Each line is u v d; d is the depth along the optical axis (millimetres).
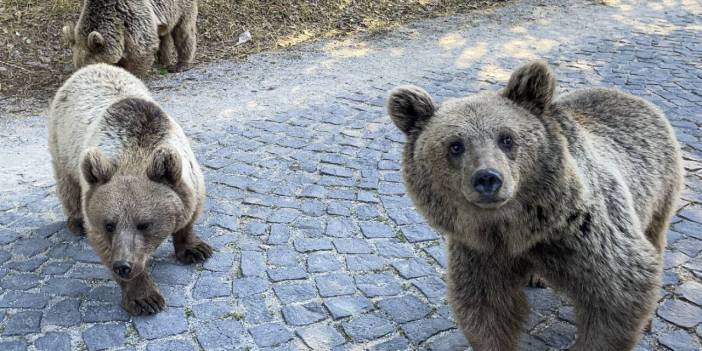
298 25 6371
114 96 2887
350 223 2908
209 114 4340
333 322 2309
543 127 1741
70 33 5000
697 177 3076
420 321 2289
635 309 1780
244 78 5117
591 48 5184
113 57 4887
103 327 2346
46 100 4961
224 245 2797
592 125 2035
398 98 1842
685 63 4652
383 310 2352
